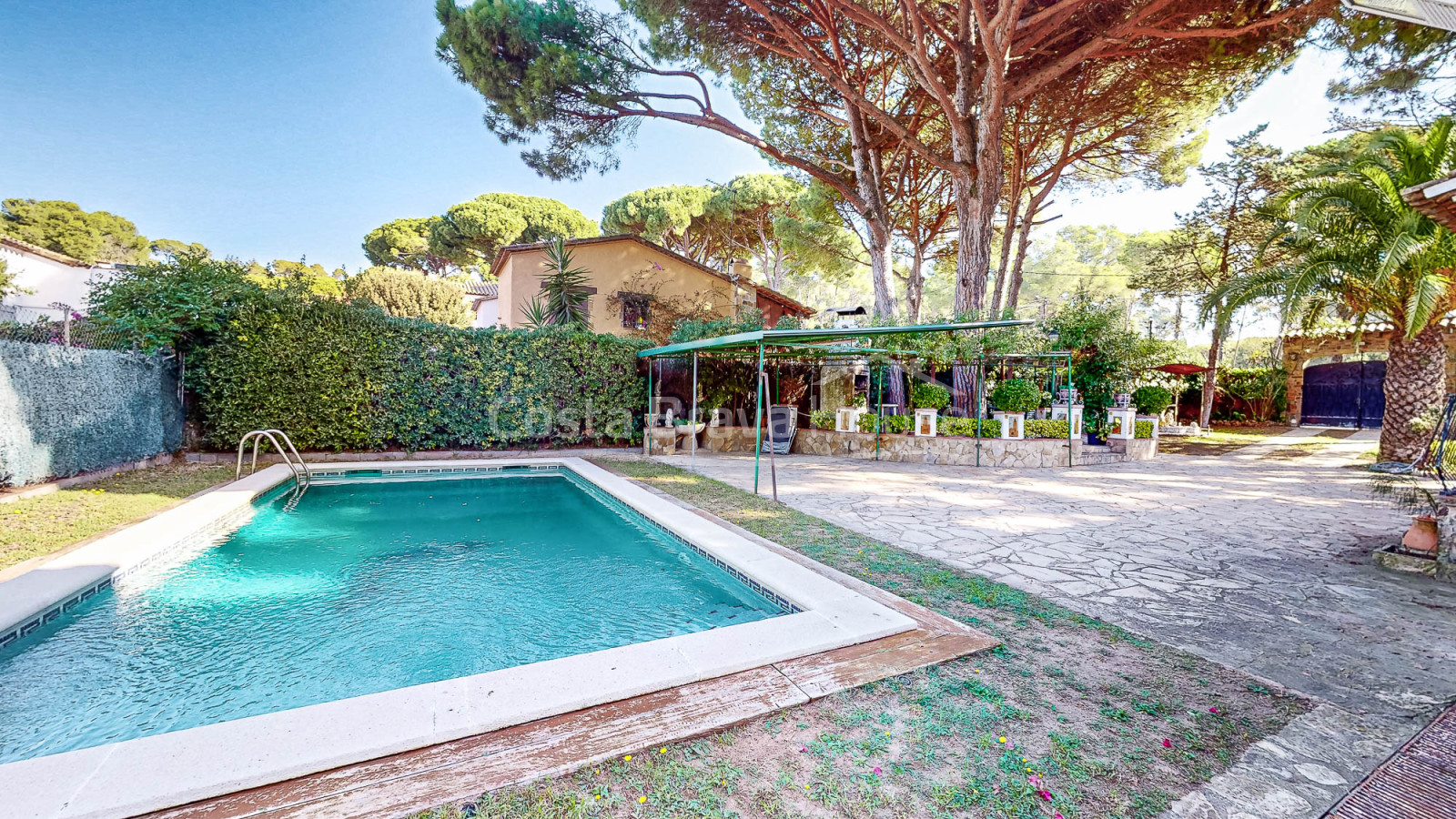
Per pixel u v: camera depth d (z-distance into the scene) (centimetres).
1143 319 2994
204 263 945
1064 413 1252
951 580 439
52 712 301
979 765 219
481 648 382
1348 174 932
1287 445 1518
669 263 1794
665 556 588
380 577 521
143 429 845
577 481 992
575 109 1237
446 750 221
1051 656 313
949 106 1112
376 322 1040
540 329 1204
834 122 1455
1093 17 1054
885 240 1409
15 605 357
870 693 270
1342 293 1052
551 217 2973
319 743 219
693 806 194
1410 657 318
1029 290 4059
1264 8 1001
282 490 823
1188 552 526
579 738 230
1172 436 1798
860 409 1390
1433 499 490
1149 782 211
